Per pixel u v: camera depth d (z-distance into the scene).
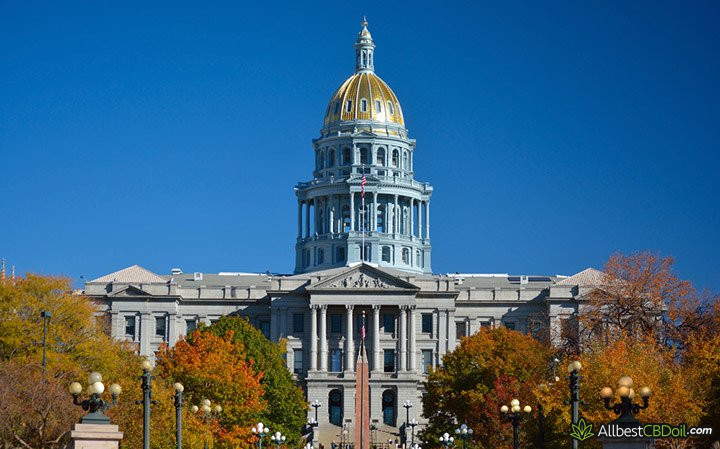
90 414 70.50
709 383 111.56
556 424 107.19
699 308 132.12
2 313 137.62
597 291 146.38
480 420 147.12
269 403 176.12
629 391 71.00
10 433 106.44
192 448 119.25
